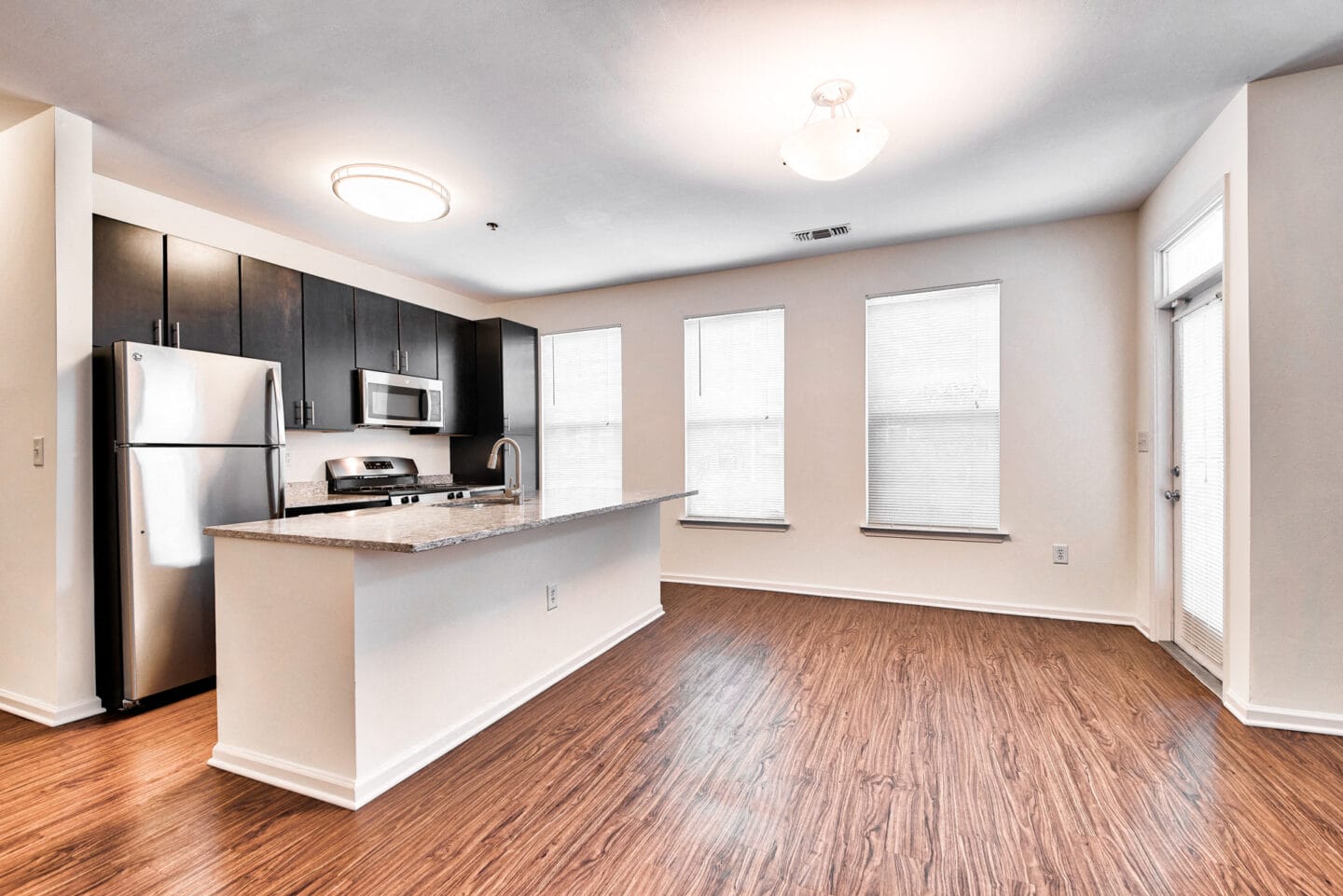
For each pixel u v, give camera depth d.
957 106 2.40
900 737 2.21
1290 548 2.24
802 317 4.34
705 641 3.34
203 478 2.68
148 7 1.81
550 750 2.14
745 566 4.55
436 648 2.13
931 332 4.00
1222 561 2.67
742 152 2.76
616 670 2.92
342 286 3.86
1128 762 2.01
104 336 2.64
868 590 4.16
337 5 1.80
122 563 2.45
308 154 2.73
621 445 5.01
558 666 2.81
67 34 1.92
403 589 1.99
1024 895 1.42
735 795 1.85
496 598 2.43
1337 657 2.20
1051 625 3.57
